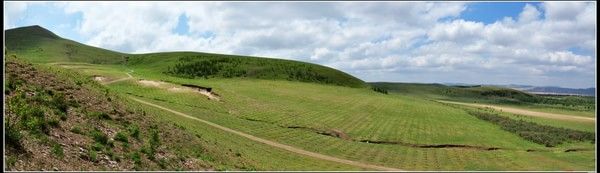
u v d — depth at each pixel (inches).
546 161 2210.9
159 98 3454.7
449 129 3250.5
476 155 2418.8
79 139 1187.9
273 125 2952.8
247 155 1782.7
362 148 2476.6
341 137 2832.2
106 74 4845.0
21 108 1131.9
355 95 5187.0
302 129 2940.5
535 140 2881.4
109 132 1353.3
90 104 1552.7
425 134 3036.4
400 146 2667.3
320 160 1995.6
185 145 1552.7
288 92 4827.8
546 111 4517.7
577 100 5374.0
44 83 1545.3
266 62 7721.5
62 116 1298.0
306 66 7628.0
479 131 3203.7
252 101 3897.6
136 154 1234.0
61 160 1013.8
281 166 1685.5
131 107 1785.2
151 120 1691.7
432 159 2239.2
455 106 5142.7
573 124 3449.8
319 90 5275.6
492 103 6240.2
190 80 5334.6
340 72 7706.7
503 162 2176.4
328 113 3710.6
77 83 1750.7
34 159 957.2
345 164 1937.7
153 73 6756.9
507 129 3287.4
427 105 4832.7
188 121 2391.7
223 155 1614.2
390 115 3880.4
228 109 3420.3
